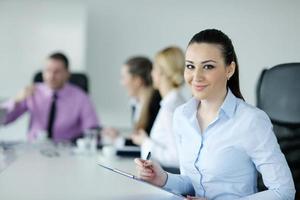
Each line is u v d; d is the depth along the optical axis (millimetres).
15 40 3867
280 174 1323
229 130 1402
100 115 4207
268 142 1352
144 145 2164
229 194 1420
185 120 1528
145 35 4195
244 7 4008
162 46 4176
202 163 1451
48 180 1633
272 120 1821
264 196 1306
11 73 3867
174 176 1528
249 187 1427
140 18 4191
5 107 2891
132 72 2850
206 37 1369
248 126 1374
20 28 3871
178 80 2318
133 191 1469
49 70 3135
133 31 4199
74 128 3240
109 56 4207
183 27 4148
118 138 2727
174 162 2039
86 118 3229
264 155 1347
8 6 3852
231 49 1395
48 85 3182
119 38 4203
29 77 3881
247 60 3914
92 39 4199
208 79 1363
